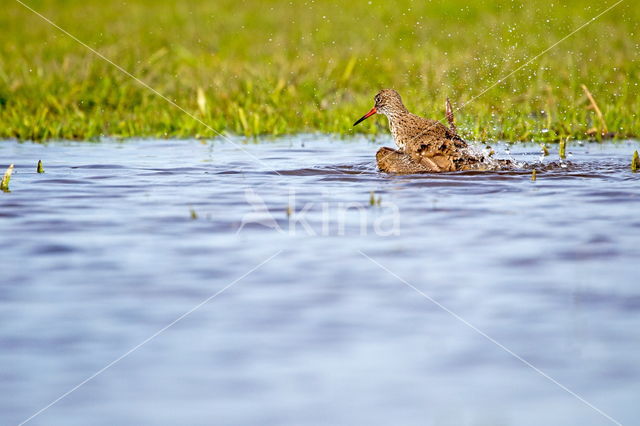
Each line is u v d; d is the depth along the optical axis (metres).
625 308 12.67
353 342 11.80
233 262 14.81
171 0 69.31
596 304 12.84
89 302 13.05
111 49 44.53
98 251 15.35
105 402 10.56
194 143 27.78
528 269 14.32
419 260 14.84
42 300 13.11
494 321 12.35
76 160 24.17
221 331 12.13
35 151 25.81
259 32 53.03
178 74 38.53
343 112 32.47
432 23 54.41
